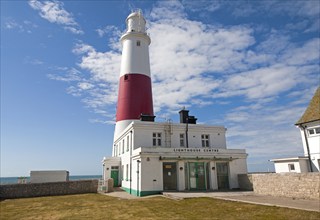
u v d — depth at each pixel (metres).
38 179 28.94
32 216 12.66
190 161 21.88
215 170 22.31
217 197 16.52
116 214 12.23
